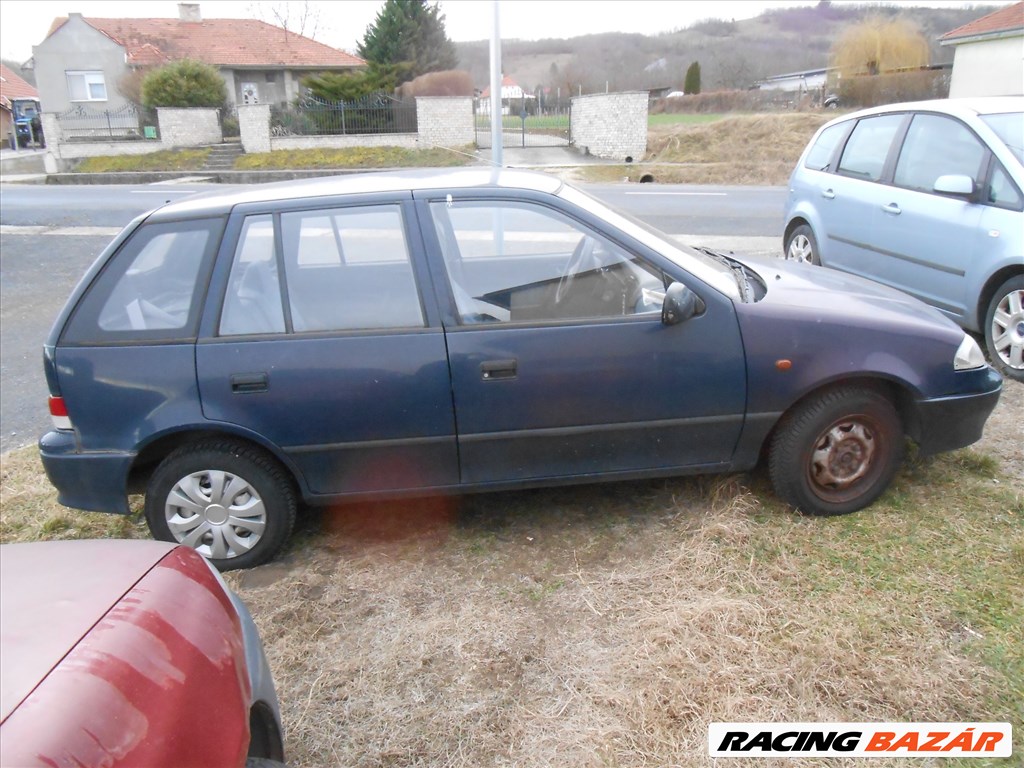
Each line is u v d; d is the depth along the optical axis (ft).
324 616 10.67
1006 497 12.40
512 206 11.80
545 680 9.25
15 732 4.89
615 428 11.66
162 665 5.87
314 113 89.81
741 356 11.44
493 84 23.40
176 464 11.64
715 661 9.20
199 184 72.90
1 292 30.76
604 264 11.80
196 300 11.38
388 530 12.85
